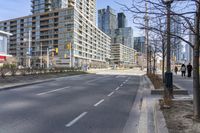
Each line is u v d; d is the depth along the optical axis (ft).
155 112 28.58
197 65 24.03
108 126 25.68
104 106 38.04
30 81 82.99
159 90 50.80
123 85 77.41
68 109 35.09
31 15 510.58
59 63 443.32
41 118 29.04
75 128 24.68
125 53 565.12
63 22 454.81
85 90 61.21
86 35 513.86
